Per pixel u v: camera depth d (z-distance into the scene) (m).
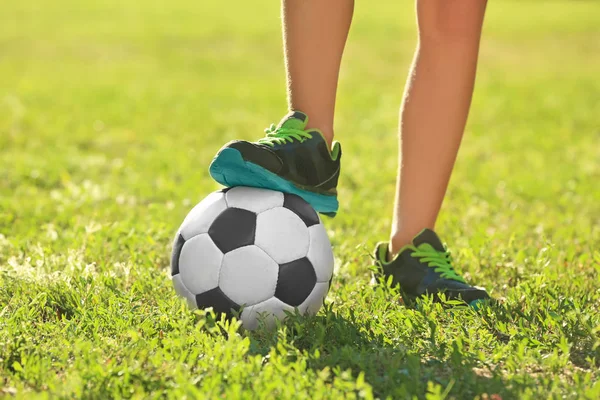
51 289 2.89
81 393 2.03
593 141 7.62
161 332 2.50
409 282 2.88
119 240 3.61
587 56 16.31
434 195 2.88
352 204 4.83
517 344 2.42
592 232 4.11
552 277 3.07
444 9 2.78
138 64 14.52
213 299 2.54
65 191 5.02
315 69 2.64
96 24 20.56
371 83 12.70
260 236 2.53
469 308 2.70
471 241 3.61
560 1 30.48
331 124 2.70
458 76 2.82
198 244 2.58
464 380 2.17
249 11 25.56
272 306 2.52
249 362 2.27
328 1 2.61
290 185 2.61
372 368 2.22
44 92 10.70
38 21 20.84
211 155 6.72
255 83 12.54
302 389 2.05
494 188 5.45
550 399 2.03
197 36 18.53
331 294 2.96
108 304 2.79
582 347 2.46
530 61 15.64
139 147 7.14
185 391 2.02
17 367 2.19
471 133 8.11
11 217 4.16
